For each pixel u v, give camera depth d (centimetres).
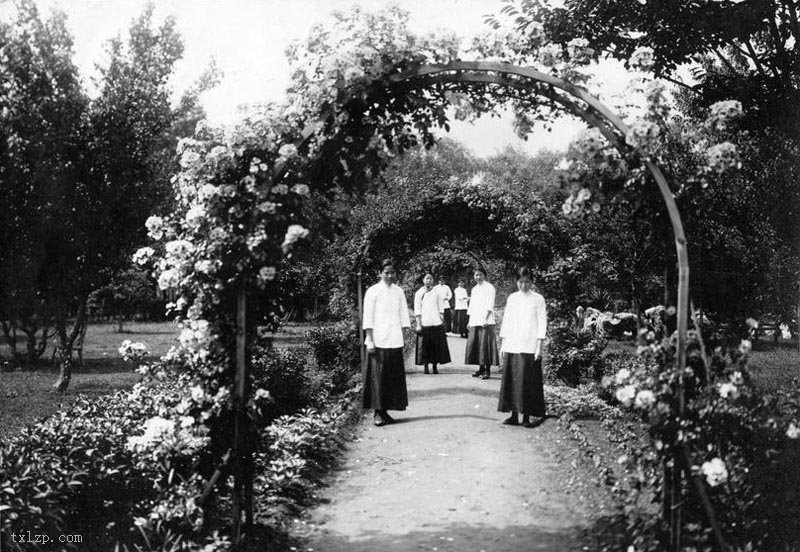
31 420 882
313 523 509
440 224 1319
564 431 771
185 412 454
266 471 568
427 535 479
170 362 471
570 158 464
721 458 397
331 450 711
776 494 398
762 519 395
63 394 1131
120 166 1196
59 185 1134
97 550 440
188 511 434
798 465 400
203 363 461
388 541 469
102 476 504
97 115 1179
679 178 454
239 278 450
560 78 473
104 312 2858
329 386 1098
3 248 1155
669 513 420
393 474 635
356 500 564
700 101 1024
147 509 497
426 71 477
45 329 1554
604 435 748
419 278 2286
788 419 411
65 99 1144
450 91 516
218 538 437
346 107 482
